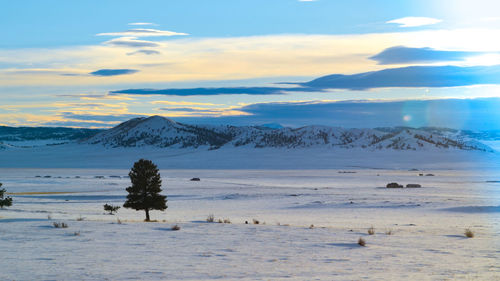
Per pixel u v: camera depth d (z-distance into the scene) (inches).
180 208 2201.0
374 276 532.4
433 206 2014.0
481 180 5447.8
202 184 4539.9
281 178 5984.3
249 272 551.8
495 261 653.9
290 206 2193.7
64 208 2117.4
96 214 1798.7
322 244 810.2
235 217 1667.1
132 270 553.3
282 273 547.5
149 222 1226.6
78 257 640.4
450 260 659.4
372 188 3848.4
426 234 1010.1
